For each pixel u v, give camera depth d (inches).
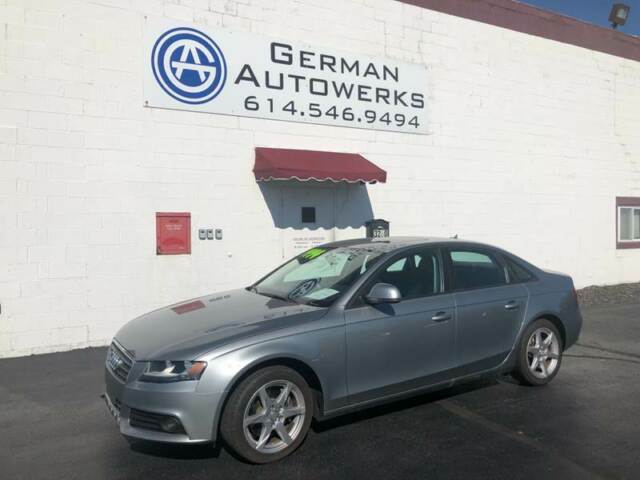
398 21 408.2
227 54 338.3
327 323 173.8
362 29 391.2
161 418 152.9
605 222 538.3
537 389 230.1
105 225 304.0
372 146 397.4
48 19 288.7
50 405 212.2
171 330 173.0
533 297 228.4
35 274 287.0
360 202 393.1
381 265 194.9
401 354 188.1
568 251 510.9
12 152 281.1
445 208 433.7
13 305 282.2
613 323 371.9
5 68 279.7
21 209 283.6
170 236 321.1
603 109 533.0
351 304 182.4
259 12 349.7
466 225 445.1
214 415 152.4
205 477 154.3
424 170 422.6
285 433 164.6
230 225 341.1
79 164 297.0
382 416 199.6
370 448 172.7
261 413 160.4
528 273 237.0
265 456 160.1
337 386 174.4
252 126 348.5
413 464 161.9
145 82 313.3
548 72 493.7
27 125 284.5
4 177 279.6
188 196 327.9
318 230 374.6
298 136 365.7
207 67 331.9
